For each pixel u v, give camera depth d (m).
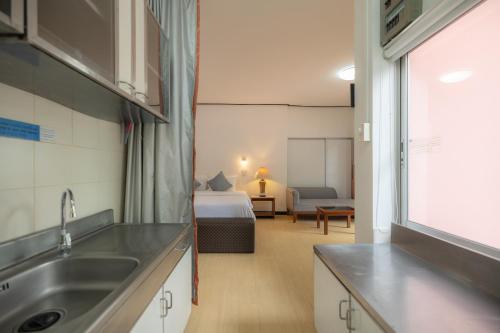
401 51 1.50
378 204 1.65
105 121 1.74
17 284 0.99
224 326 1.97
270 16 2.66
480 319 0.80
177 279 1.52
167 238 1.48
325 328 1.44
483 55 1.10
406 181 1.62
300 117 6.65
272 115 6.43
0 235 1.03
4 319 0.95
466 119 1.19
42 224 1.22
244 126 6.41
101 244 1.37
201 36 3.05
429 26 1.24
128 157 1.88
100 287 1.18
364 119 1.75
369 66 1.68
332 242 4.16
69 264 1.18
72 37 0.87
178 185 1.95
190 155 1.98
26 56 0.75
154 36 1.67
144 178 1.90
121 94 1.16
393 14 1.49
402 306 0.87
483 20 1.09
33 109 1.16
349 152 6.68
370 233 1.68
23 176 1.12
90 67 0.99
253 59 3.71
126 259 1.18
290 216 6.23
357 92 1.87
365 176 1.75
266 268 3.10
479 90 1.12
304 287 2.61
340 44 3.26
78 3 0.91
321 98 5.86
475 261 1.04
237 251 3.66
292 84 4.84
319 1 2.43
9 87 1.04
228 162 6.41
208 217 3.98
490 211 1.08
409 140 1.59
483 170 1.11
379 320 0.82
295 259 3.40
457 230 1.25
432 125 1.41
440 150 1.35
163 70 1.85
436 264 1.24
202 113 6.38
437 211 1.38
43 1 0.73
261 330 1.92
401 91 1.63
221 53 3.51
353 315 1.06
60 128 1.33
